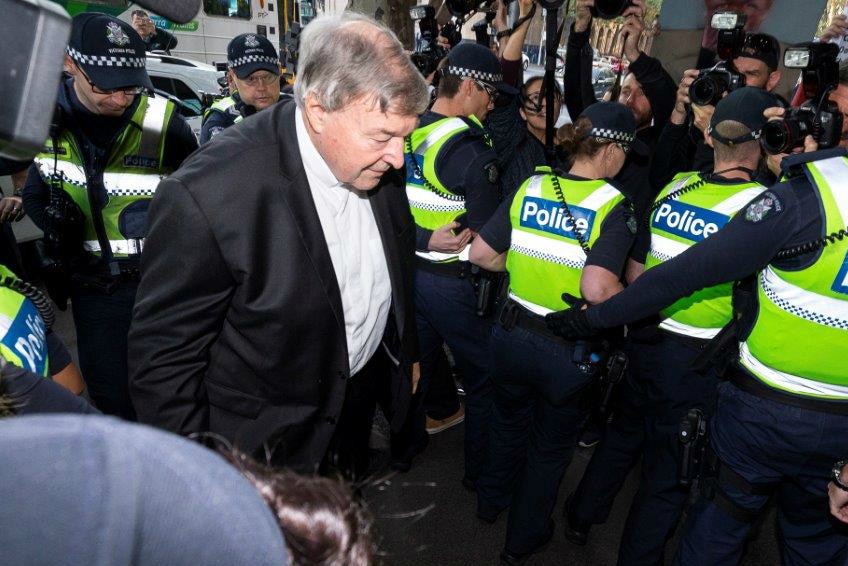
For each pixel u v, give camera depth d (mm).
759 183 1537
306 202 1192
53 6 398
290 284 1189
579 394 1743
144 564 325
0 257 1917
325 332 1268
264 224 1157
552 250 1623
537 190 1682
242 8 8820
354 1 3488
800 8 2357
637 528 1827
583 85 2551
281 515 464
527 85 2572
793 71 2463
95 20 1718
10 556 304
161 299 1153
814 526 1390
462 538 2182
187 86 6336
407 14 3521
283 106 1278
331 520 474
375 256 1418
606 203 1579
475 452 2336
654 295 1328
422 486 2441
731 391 1398
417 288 2176
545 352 1715
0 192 1643
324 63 1046
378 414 2787
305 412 1320
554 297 1662
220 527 344
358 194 1358
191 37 8469
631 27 2395
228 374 1311
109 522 309
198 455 370
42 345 1019
